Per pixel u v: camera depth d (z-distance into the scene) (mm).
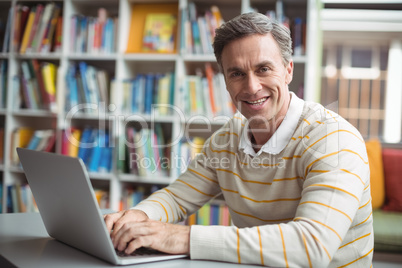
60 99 2803
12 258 780
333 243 764
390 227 2232
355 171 849
